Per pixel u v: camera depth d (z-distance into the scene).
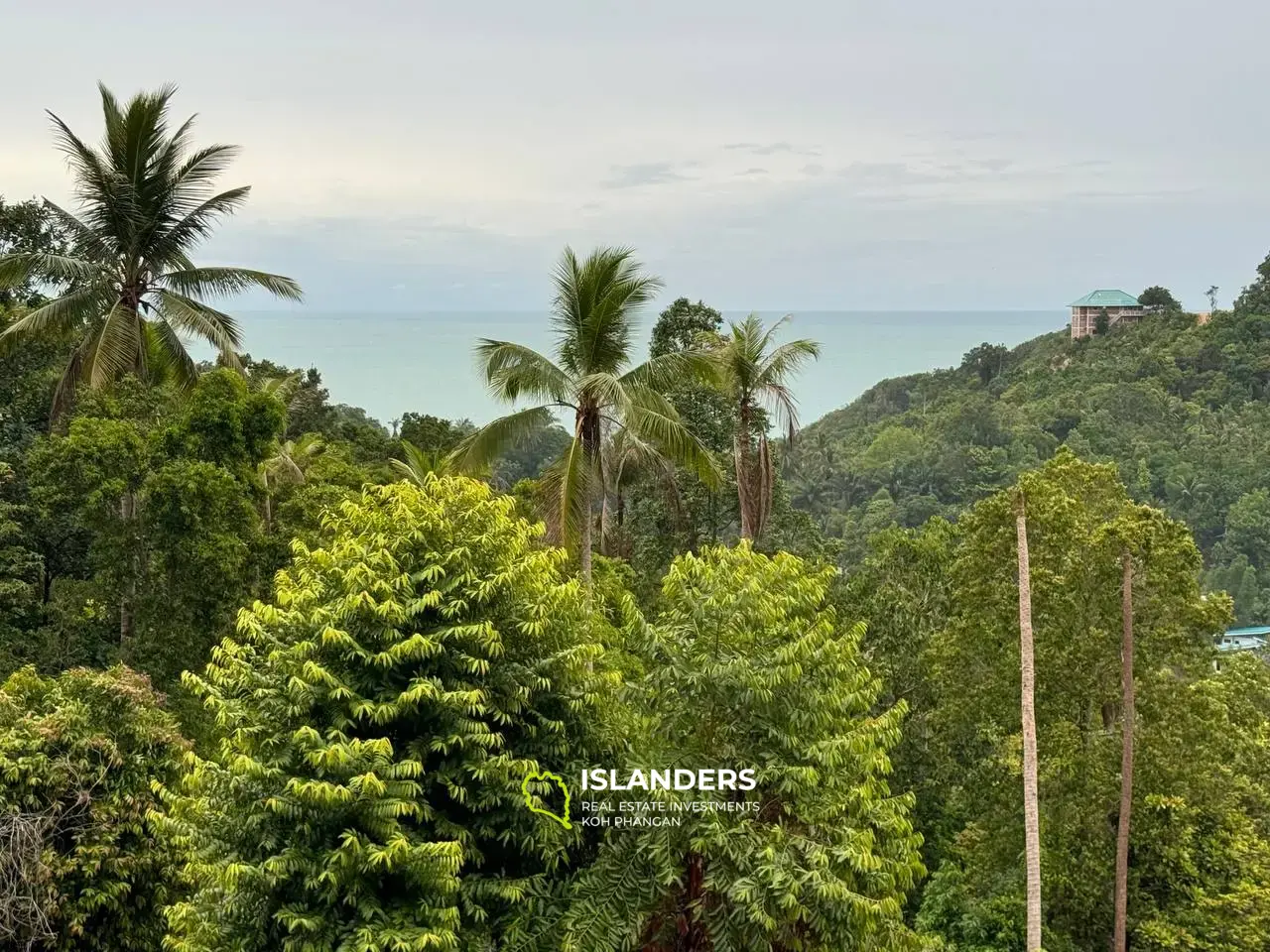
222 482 16.75
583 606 10.82
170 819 9.04
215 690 9.03
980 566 19.66
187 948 8.59
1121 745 18.81
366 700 8.65
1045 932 18.94
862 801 9.78
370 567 9.21
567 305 17.92
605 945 8.70
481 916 8.92
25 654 16.92
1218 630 18.33
